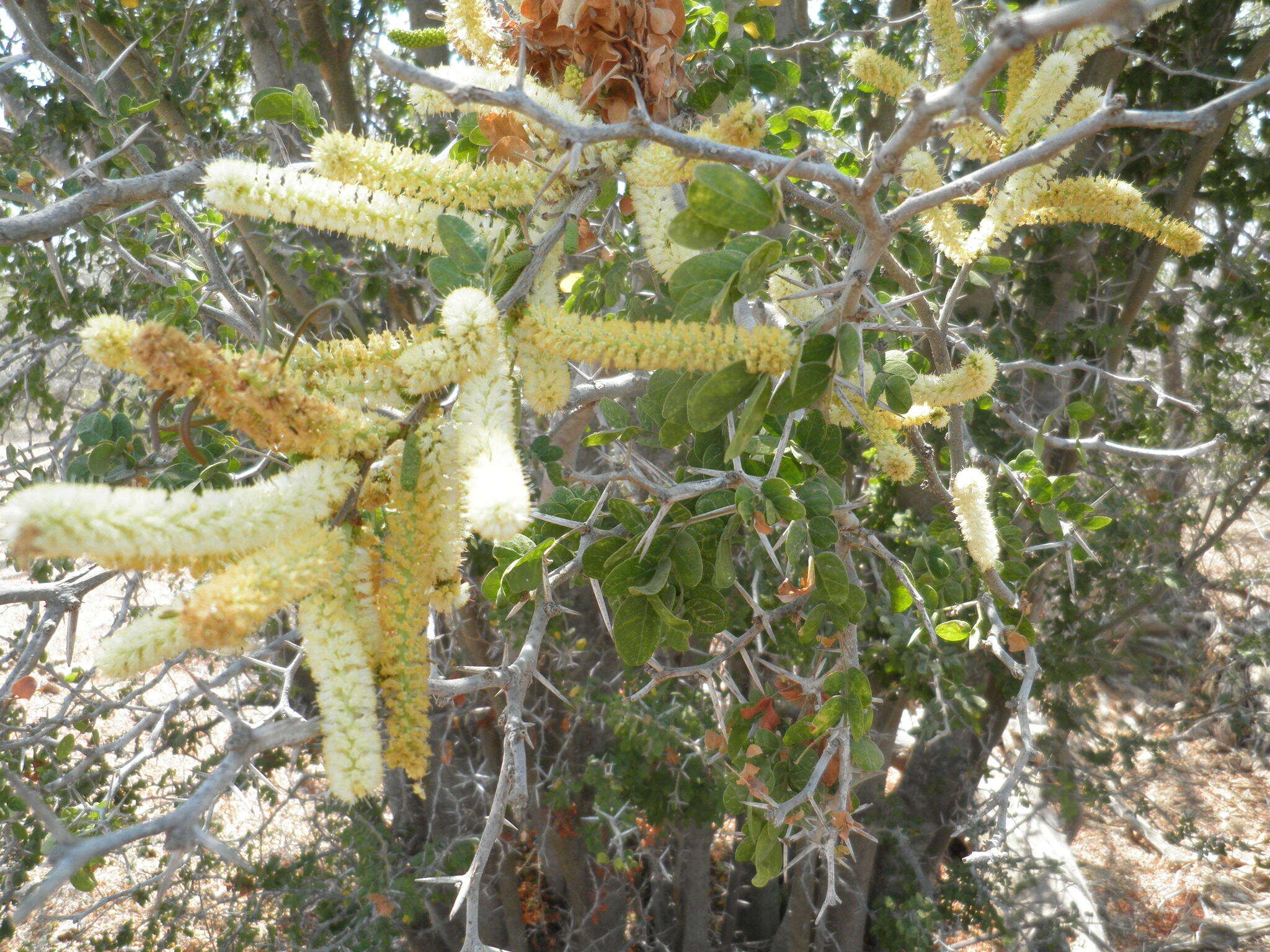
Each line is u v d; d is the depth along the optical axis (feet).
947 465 10.52
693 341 3.84
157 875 12.26
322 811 21.03
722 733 8.18
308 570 2.97
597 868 25.36
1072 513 8.86
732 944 28.32
